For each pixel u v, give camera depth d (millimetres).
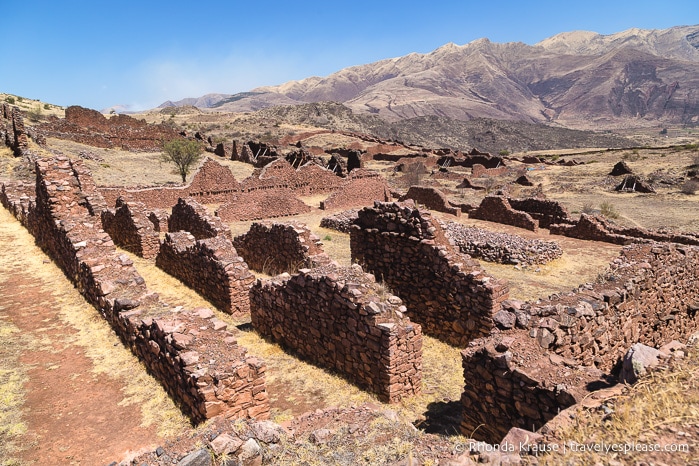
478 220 35125
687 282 12094
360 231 15172
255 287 12930
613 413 5043
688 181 51000
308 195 48469
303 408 9070
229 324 13539
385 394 9266
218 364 7852
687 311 12211
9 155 40969
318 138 116812
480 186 57500
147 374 9328
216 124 130250
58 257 16484
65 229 15109
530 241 23422
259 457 5637
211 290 14969
